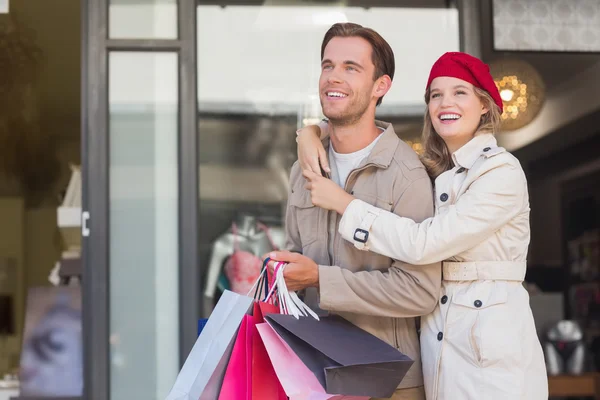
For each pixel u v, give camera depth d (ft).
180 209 16.43
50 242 38.34
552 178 34.17
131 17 16.69
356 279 9.10
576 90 22.77
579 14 17.67
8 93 28.30
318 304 9.99
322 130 10.41
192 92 16.66
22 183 36.83
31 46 23.54
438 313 9.30
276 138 17.42
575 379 21.04
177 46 16.65
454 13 17.34
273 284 9.01
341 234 9.24
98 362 15.97
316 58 17.57
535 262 35.73
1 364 24.41
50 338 17.74
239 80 17.35
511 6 17.52
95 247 16.16
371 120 9.93
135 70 16.62
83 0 16.52
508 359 8.76
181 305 16.22
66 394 17.47
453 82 9.55
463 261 9.21
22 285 38.17
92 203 16.24
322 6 17.60
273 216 17.26
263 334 8.28
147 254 16.39
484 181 9.05
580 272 32.17
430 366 9.21
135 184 16.51
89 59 16.46
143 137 16.58
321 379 8.02
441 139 10.06
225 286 16.88
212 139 17.20
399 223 8.96
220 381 8.39
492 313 8.87
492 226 8.93
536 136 29.17
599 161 30.89
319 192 9.35
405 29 17.34
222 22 17.40
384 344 8.65
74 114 30.91
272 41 17.51
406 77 17.20
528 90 21.25
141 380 16.12
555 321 22.08
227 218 17.10
